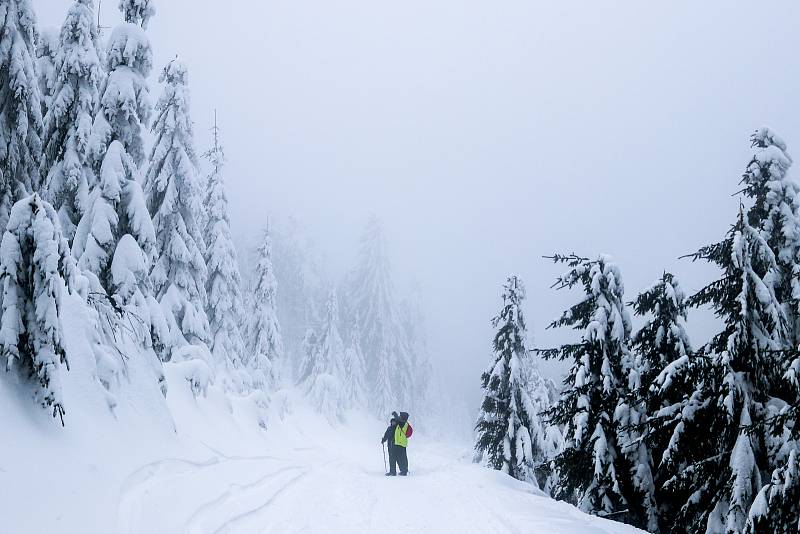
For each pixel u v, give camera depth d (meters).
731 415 10.45
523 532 8.27
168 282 21.86
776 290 12.25
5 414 5.61
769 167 12.98
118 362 8.95
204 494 7.72
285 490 9.98
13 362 6.12
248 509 7.83
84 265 13.68
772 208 12.81
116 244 14.76
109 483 6.26
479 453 27.77
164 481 7.51
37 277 6.00
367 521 8.30
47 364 6.05
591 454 14.87
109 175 14.31
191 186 21.89
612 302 15.40
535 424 22.89
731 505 10.10
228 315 29.23
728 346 10.65
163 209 21.12
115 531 5.43
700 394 11.66
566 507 11.70
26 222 6.05
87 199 14.47
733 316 11.02
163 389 10.38
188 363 13.77
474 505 10.59
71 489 5.55
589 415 14.67
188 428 11.34
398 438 16.12
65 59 14.44
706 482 11.44
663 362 14.70
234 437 13.50
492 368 24.36
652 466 14.16
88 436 6.89
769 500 9.16
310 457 16.77
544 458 23.11
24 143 10.64
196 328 21.64
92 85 14.87
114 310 9.62
